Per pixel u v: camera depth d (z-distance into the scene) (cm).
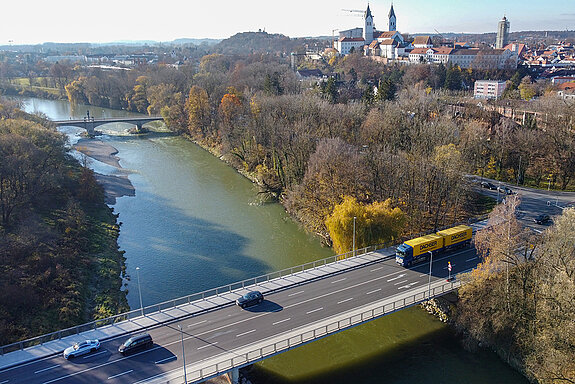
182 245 11012
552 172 13225
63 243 10150
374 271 8488
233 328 6794
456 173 10844
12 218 10575
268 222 12375
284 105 16462
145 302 8625
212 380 6425
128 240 11275
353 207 9400
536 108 16350
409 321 8125
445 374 6875
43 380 5738
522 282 7038
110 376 5803
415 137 13025
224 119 18338
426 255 8831
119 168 17188
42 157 11875
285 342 6375
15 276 8538
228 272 9725
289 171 13388
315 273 8431
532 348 6581
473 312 7400
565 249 6469
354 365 7081
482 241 7962
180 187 15162
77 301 8375
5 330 7288
